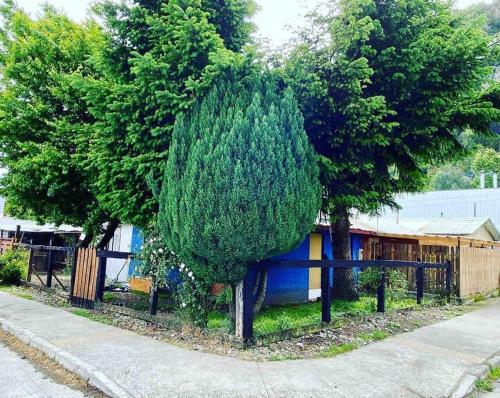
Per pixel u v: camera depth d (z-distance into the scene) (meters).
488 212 29.03
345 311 9.30
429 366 5.09
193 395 3.88
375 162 8.66
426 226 23.22
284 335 5.98
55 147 9.01
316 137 7.33
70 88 8.98
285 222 5.26
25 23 10.27
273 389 4.09
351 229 13.00
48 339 5.73
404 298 11.15
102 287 8.23
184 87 6.23
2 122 9.37
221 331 5.96
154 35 6.51
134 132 6.29
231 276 5.48
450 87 7.23
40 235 20.83
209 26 5.73
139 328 6.61
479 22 6.80
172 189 5.52
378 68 7.18
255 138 5.19
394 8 7.14
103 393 4.08
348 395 4.02
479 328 7.75
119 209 7.02
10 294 10.34
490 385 4.79
